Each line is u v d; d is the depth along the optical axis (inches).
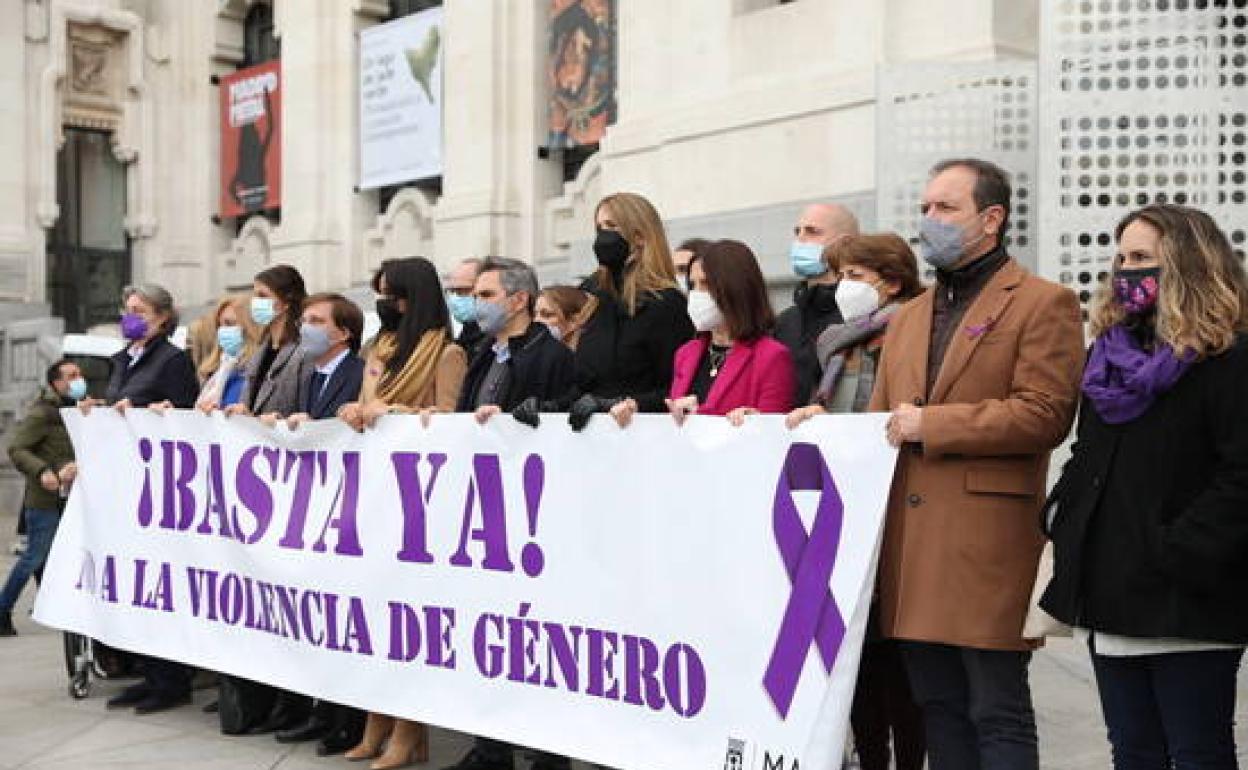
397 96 682.2
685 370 186.1
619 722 173.0
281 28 744.3
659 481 168.2
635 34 498.3
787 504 154.3
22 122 807.7
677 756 165.5
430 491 199.9
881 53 412.5
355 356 235.0
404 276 219.5
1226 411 127.9
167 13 865.5
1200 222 133.0
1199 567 125.8
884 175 372.8
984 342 145.6
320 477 218.8
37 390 666.8
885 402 155.9
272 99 792.3
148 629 250.2
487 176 614.5
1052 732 225.9
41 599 271.7
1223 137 324.5
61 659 310.5
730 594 159.8
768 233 429.4
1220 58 323.9
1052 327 143.6
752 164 445.7
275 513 226.4
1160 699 133.1
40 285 815.1
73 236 858.1
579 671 178.5
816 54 435.2
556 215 604.1
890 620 148.6
